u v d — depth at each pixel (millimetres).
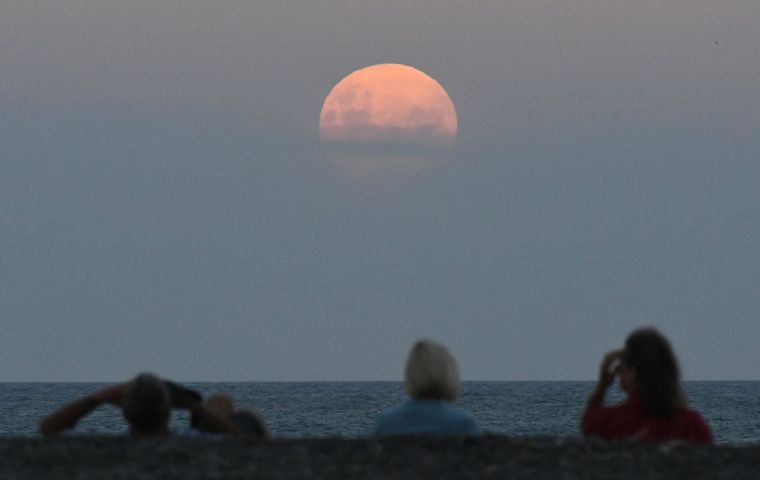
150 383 35875
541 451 34875
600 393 36906
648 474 32750
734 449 35844
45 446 35188
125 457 33719
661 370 35656
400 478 31953
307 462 33406
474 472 32656
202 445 35219
